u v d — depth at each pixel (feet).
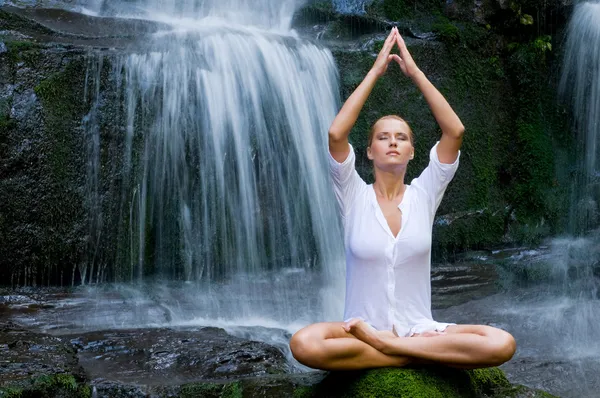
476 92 31.27
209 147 25.04
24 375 13.85
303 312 21.97
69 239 23.22
